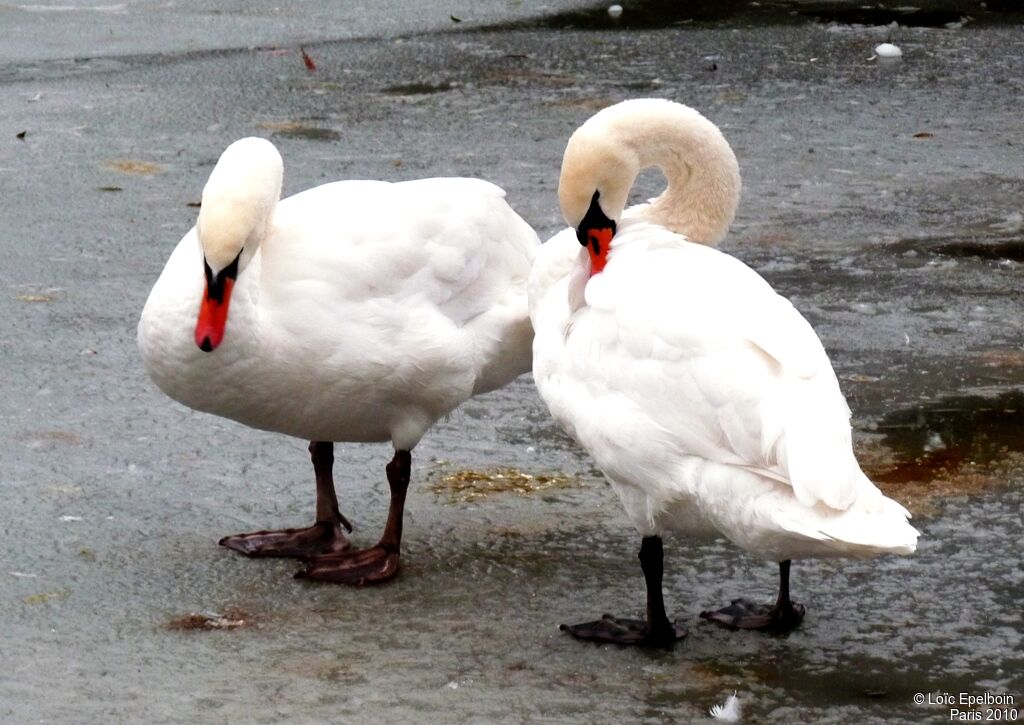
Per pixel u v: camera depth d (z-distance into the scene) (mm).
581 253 8523
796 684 7457
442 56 20406
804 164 16516
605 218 8633
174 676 7457
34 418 10516
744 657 7727
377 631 7996
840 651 7789
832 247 14180
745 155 16781
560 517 9383
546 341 8055
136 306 12555
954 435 10320
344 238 8516
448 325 8719
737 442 7113
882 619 8125
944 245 14250
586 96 18688
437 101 18422
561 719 7102
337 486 9836
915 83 19438
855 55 20641
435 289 8750
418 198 8875
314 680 7441
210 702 7215
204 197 8180
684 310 7418
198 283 8227
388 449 10367
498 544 9039
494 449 10305
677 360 7336
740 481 7090
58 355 11555
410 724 7027
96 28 21672
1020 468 9820
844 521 6797
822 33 21734
